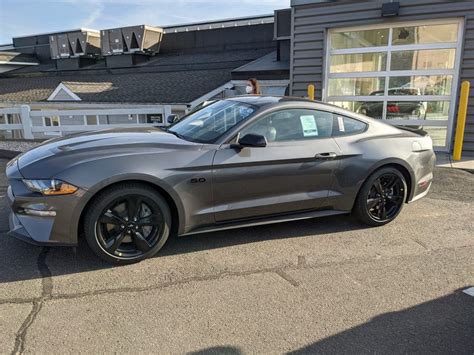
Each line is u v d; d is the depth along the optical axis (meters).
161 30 25.00
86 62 26.36
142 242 3.40
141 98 15.91
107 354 2.32
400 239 4.09
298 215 4.07
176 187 3.41
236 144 3.62
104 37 24.28
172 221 3.63
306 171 3.92
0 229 4.06
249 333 2.54
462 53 8.07
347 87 9.49
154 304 2.84
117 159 3.25
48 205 3.10
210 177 3.53
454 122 8.46
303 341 2.47
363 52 9.15
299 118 3.99
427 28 8.45
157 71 21.14
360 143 4.22
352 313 2.77
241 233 4.17
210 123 3.99
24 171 3.22
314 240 4.03
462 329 2.60
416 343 2.46
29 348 2.35
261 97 4.27
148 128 4.43
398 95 9.01
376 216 4.40
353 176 4.15
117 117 16.69
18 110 9.28
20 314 2.67
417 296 3.00
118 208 3.32
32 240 3.16
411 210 5.02
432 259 3.63
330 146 4.05
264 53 20.48
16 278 3.13
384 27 8.80
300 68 9.71
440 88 8.58
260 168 3.71
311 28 9.38
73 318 2.65
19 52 31.19
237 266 3.44
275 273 3.32
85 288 3.02
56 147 3.53
